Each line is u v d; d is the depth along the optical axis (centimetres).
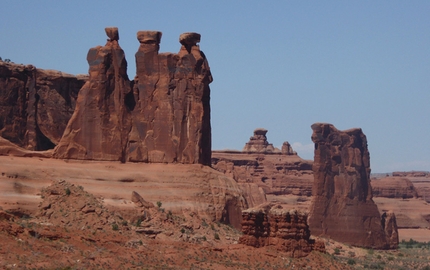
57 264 13250
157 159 18012
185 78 18375
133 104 18212
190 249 15100
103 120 17700
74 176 16925
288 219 15438
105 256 14050
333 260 15525
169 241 15600
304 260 15288
